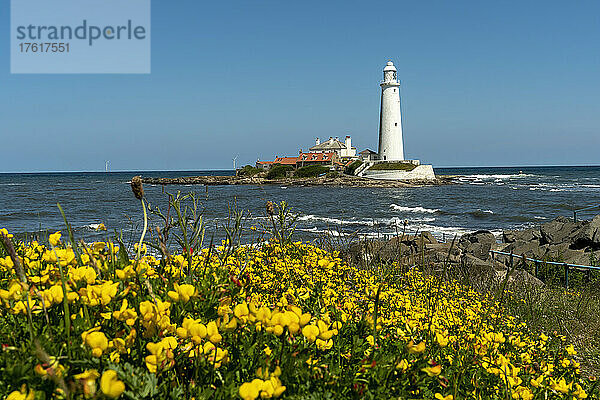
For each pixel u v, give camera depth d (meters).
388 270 8.30
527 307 8.79
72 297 2.29
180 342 2.30
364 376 2.53
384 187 95.31
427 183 98.19
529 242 18.78
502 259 17.09
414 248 16.56
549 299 9.88
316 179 102.12
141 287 2.63
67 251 2.74
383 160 99.56
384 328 3.43
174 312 2.53
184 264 3.09
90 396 1.70
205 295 2.63
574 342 7.51
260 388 1.95
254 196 64.62
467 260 13.17
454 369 3.31
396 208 54.12
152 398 2.05
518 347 4.42
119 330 2.35
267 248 6.25
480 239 20.83
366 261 8.98
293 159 127.38
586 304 9.55
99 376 1.96
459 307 6.61
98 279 2.51
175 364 2.22
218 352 2.31
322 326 2.46
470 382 3.28
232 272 3.32
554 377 4.25
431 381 2.92
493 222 42.94
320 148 135.62
